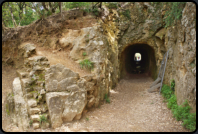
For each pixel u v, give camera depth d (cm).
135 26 1606
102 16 1412
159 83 1325
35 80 790
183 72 824
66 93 753
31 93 734
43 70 835
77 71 970
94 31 1127
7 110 708
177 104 873
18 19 1573
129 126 738
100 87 1054
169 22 1102
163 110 909
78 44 1089
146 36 1592
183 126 680
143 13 1580
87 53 1072
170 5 1071
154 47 1606
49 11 1327
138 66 2866
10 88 811
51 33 1194
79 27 1263
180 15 859
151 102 1072
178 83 890
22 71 910
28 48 964
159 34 1489
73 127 703
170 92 1068
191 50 711
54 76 779
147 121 794
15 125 654
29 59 896
